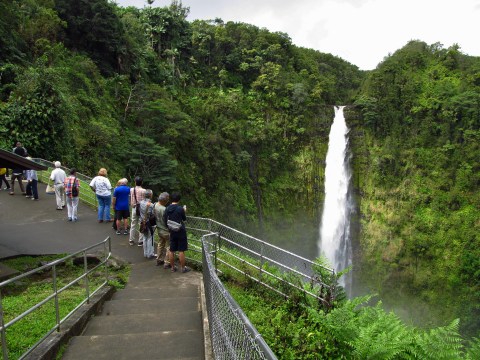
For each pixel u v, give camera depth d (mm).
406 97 50125
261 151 47750
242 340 2961
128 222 13734
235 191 42156
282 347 5445
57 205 14625
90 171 25953
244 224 42000
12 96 21984
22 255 9578
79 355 4734
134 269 9578
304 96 51625
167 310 6828
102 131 28547
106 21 36375
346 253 48562
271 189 47469
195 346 5000
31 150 21672
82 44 36031
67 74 29484
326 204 49656
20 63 26438
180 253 9281
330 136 51969
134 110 35031
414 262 42688
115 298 7699
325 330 5961
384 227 45875
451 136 46688
